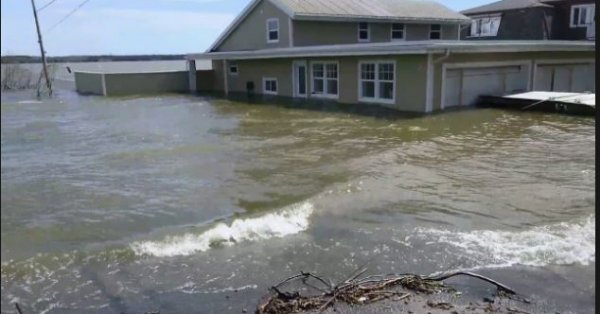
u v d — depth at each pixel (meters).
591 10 26.59
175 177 8.20
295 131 12.48
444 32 27.72
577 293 3.98
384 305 3.79
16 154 10.33
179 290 4.25
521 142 10.27
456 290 4.05
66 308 4.00
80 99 23.67
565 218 5.71
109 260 4.87
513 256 4.71
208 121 14.82
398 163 8.59
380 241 5.21
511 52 16.94
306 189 7.22
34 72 33.09
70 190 7.54
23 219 6.18
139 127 13.95
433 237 5.26
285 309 3.76
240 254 4.97
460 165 8.39
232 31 25.70
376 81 16.91
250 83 24.30
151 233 5.62
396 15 24.83
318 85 19.86
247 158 9.45
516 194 6.72
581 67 19.91
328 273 4.50
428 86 14.98
